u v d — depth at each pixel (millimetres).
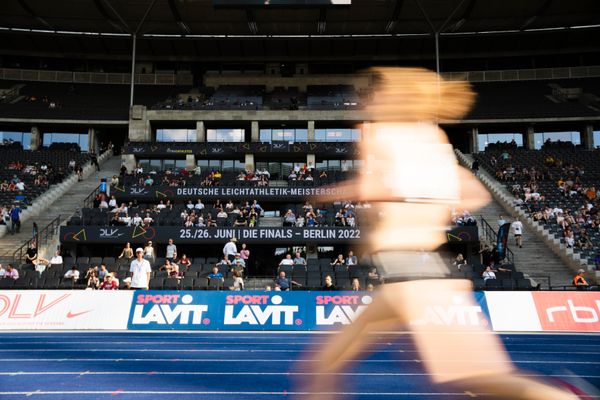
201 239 26609
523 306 16266
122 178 34000
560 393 3111
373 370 8375
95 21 47438
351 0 43094
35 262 23141
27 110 45094
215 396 6680
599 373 8445
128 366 8977
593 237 26031
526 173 34688
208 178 34781
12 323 16266
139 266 17375
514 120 44125
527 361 9867
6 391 7000
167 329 16281
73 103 49000
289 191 31547
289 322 16328
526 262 25562
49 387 7258
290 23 47438
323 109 44312
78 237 26312
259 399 6492
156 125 45125
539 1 44188
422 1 43750
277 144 40625
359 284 17188
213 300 16719
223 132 45531
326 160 41906
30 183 34188
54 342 12734
